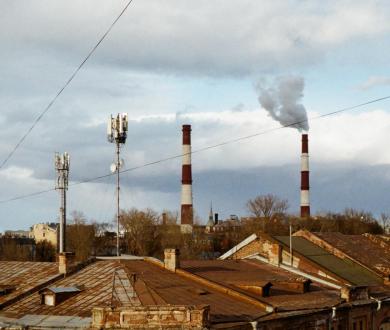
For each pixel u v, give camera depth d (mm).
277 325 32312
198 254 115125
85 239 112188
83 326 27906
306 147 122188
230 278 38469
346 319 38969
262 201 129625
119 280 34312
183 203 115562
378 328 43000
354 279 45344
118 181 38281
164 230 118125
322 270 45000
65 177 62031
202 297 32844
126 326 26656
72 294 32969
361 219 140375
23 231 174250
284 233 116562
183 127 115500
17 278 39531
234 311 31453
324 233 55312
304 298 37656
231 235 126250
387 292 45562
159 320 26625
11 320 31109
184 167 115438
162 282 34531
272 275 41906
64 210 61656
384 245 58094
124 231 122062
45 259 116312
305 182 122250
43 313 31453
